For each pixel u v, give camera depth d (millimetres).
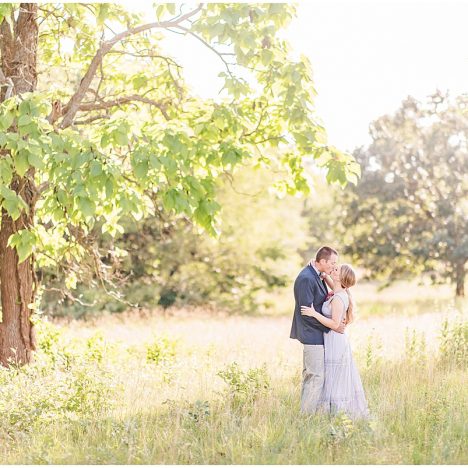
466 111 16703
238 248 28703
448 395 8016
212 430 7043
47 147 8398
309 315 7789
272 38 9555
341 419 6992
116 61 12477
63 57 12422
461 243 28531
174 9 9422
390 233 30062
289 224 31500
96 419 7602
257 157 11273
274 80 10047
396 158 30000
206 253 28219
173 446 6648
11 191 8492
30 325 11008
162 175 9305
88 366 9086
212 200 9422
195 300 28297
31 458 6445
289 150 11273
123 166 10516
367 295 37938
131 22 11414
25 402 7898
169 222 27047
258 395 8438
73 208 9141
